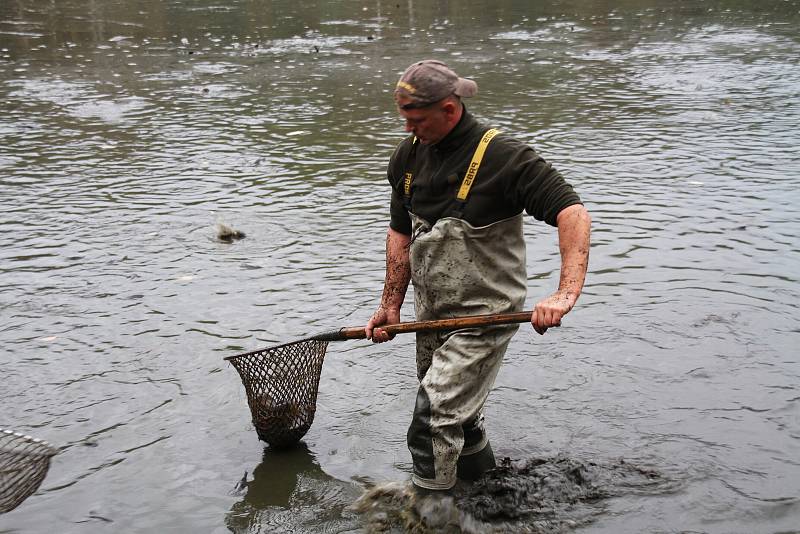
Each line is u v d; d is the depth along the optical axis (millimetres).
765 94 12234
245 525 3607
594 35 18312
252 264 6512
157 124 11359
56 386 4754
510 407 4430
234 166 9305
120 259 6680
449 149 3424
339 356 5066
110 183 8789
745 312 5395
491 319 3367
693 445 4035
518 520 3562
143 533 3574
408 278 3863
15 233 7332
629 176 8531
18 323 5559
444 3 24438
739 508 3580
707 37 17688
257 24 20984
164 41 18750
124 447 4191
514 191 3371
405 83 3330
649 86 13039
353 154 9656
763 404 4352
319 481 3898
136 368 4957
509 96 12500
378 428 4324
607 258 6430
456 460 3545
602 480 3793
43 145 10375
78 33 19812
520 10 22625
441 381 3479
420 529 3520
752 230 6902
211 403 4578
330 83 13883
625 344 5035
